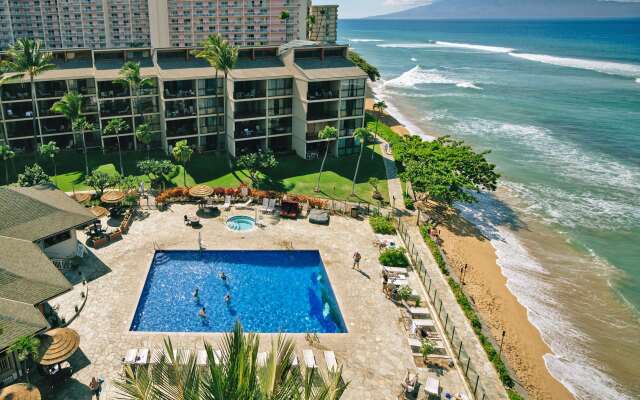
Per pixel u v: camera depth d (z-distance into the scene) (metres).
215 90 69.81
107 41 166.50
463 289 45.19
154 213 54.44
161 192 57.91
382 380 32.84
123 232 50.09
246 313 40.06
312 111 71.69
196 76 67.88
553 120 113.25
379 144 80.94
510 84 164.88
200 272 45.06
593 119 114.62
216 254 47.72
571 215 64.56
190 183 62.72
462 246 53.84
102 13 162.88
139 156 70.94
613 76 186.25
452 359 34.84
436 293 42.69
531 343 39.97
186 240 49.25
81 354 33.72
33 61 61.88
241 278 44.59
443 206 63.38
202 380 16.50
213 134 72.50
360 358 34.72
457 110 122.25
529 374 36.53
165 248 47.59
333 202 57.03
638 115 119.19
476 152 88.25
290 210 55.22
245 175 65.88
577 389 35.78
